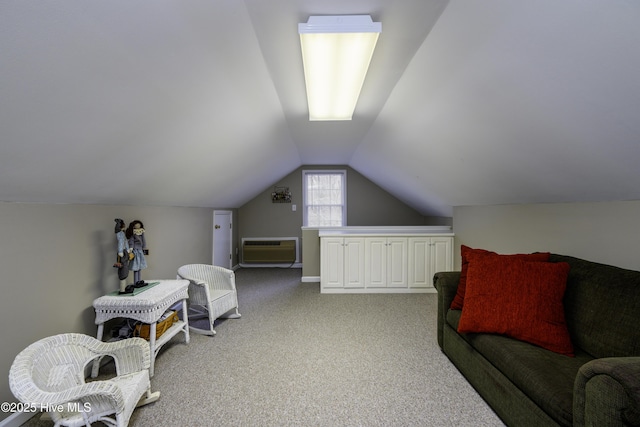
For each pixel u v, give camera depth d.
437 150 2.57
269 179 5.12
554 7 0.98
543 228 2.38
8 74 0.90
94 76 1.11
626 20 0.87
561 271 1.64
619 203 1.78
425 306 3.27
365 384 1.79
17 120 1.07
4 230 1.44
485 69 1.42
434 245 3.81
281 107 2.54
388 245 3.80
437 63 1.62
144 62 1.21
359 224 5.87
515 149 1.85
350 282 3.82
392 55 1.66
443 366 2.00
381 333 2.54
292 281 4.55
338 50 1.45
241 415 1.53
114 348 1.52
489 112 1.68
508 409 1.40
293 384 1.79
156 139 1.78
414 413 1.54
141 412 1.55
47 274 1.67
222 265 4.80
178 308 3.09
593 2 0.89
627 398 0.87
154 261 2.80
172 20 1.12
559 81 1.22
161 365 2.02
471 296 1.75
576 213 2.08
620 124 1.22
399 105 2.31
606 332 1.39
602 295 1.47
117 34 1.02
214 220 4.43
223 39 1.39
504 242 2.88
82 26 0.92
